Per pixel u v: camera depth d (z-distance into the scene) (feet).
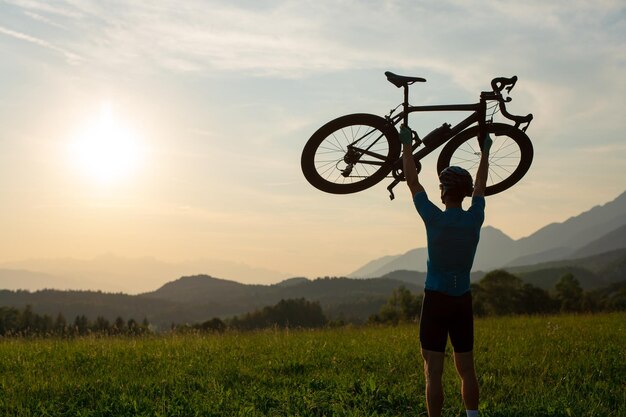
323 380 31.86
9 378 33.42
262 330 68.23
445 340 20.89
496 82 25.07
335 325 75.36
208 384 31.19
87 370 36.86
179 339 55.62
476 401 20.90
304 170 24.75
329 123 24.29
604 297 499.51
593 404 26.73
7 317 322.75
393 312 428.97
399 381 31.96
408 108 24.45
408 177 21.97
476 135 25.50
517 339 49.73
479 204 21.83
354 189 24.94
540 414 25.67
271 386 31.53
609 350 42.04
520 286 384.68
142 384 31.24
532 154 25.86
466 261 20.80
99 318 352.08
